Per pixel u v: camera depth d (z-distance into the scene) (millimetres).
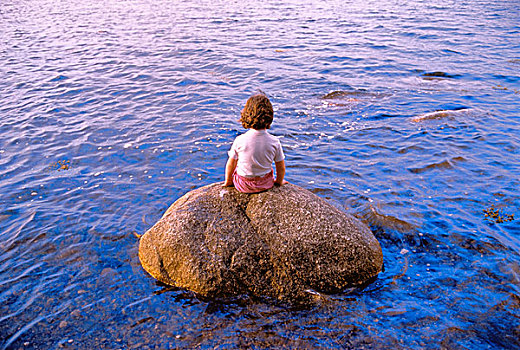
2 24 20047
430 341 3602
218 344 3646
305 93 10945
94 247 5020
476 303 4020
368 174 6785
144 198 6133
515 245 4871
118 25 20188
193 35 18047
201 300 4184
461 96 10484
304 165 7145
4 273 4566
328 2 28344
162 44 16297
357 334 3719
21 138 8109
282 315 3986
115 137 8188
